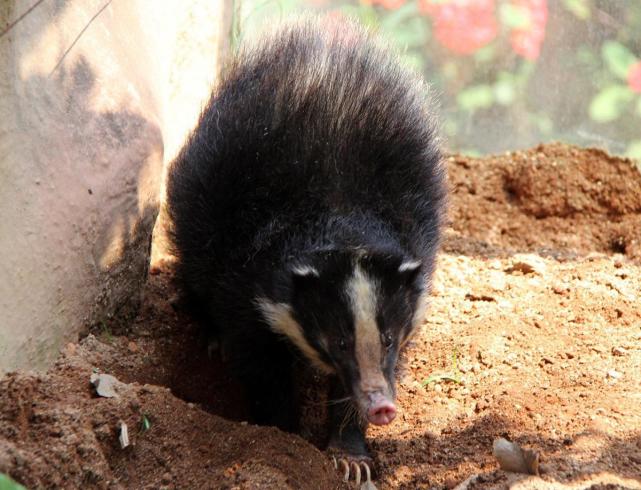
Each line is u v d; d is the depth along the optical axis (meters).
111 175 8.85
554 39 14.37
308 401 9.61
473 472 7.53
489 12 14.78
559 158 13.39
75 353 8.38
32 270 7.70
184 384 9.29
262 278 8.49
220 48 12.05
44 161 7.89
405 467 7.91
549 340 9.48
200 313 9.76
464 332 9.78
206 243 9.03
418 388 9.02
